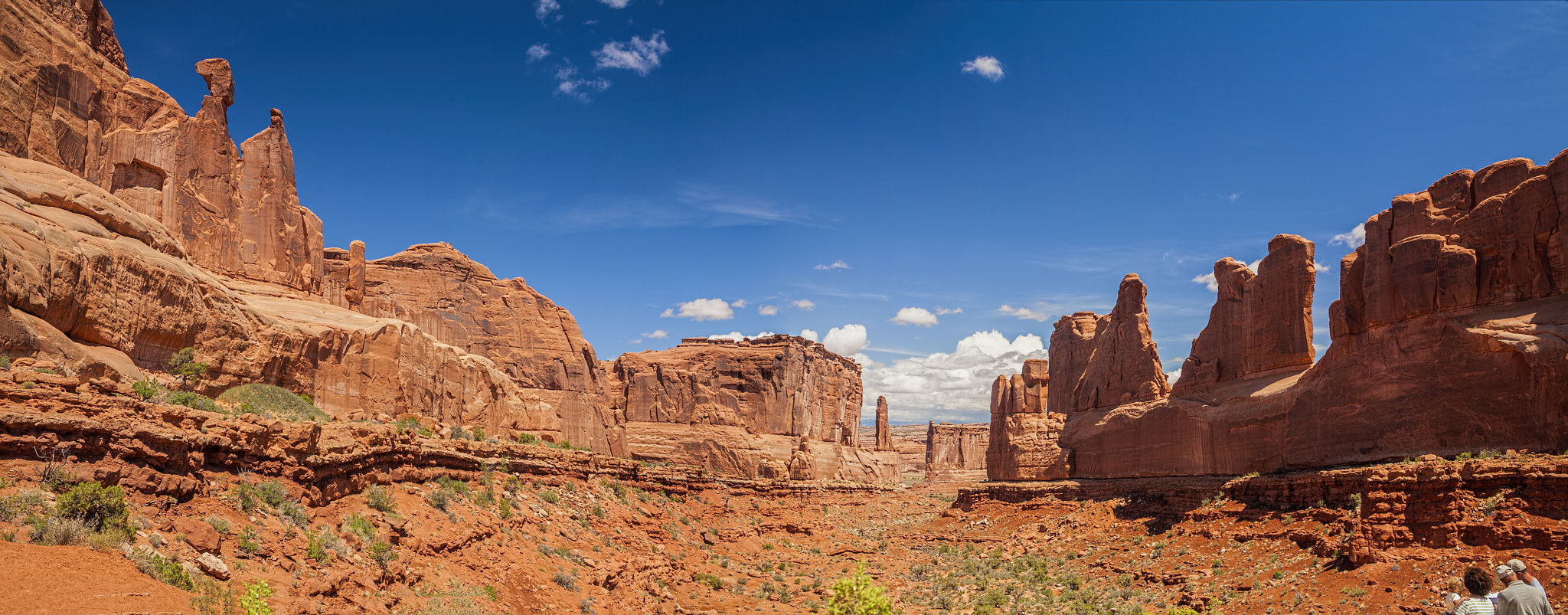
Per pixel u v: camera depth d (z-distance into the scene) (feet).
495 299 295.89
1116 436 239.09
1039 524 231.50
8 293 87.56
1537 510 108.99
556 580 131.44
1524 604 42.06
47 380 76.95
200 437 89.15
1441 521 116.37
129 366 103.35
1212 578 145.89
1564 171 130.62
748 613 156.56
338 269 191.42
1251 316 197.77
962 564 212.23
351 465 116.98
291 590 81.51
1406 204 151.84
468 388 197.67
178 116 145.48
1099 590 163.22
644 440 371.97
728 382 387.75
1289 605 121.60
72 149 125.80
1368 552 120.37
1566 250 128.77
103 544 66.54
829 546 252.62
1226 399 197.26
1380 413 149.89
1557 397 121.29
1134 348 245.24
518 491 166.61
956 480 518.37
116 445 78.43
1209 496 187.11
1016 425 304.09
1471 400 133.90
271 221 160.76
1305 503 154.10
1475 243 140.67
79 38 130.62
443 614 96.17
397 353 164.14
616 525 188.44
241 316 129.08
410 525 118.42
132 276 107.86
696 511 249.14
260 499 93.71
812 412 423.64
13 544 61.52
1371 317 153.99
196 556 75.25
